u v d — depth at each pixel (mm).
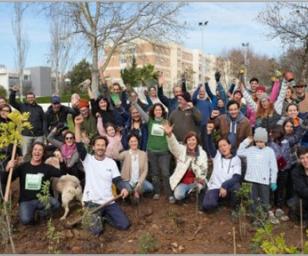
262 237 5289
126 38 20109
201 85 9414
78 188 6785
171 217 6617
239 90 9266
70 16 19078
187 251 5789
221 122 7730
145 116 7770
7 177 6336
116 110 8586
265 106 7641
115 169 6516
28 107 9148
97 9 18719
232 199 6711
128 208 6953
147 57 24188
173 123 7906
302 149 6246
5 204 5789
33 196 6445
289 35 17109
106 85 9695
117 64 46844
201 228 6367
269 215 6488
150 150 7359
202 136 7906
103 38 19219
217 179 6754
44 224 6504
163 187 7656
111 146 7320
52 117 9242
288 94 9078
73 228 6316
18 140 5930
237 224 6426
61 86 28969
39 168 6512
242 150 6910
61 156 6984
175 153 7043
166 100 9547
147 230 6324
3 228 5949
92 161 6496
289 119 7156
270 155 6562
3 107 8148
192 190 7043
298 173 6355
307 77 17016
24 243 6035
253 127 8031
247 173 6609
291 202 6613
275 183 6539
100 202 6395
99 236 6211
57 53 24250
